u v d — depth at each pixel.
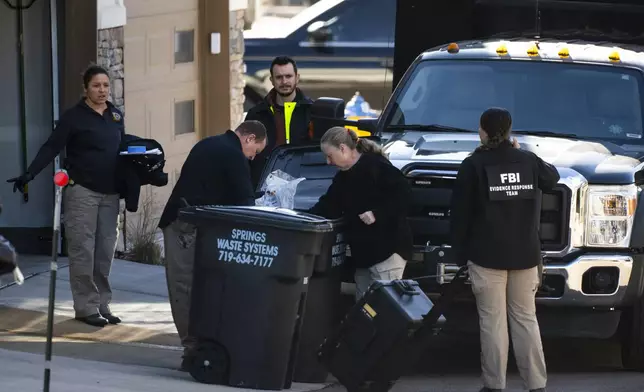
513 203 30.81
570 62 41.03
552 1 46.78
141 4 54.50
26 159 47.88
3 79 47.62
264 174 38.94
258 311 31.16
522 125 39.94
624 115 39.88
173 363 34.91
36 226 48.00
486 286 31.08
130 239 51.56
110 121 38.81
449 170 34.94
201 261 31.55
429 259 34.75
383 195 33.25
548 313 35.31
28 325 38.25
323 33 78.00
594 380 35.25
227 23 59.84
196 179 34.09
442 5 47.97
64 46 47.62
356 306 30.67
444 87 41.22
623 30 46.12
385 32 77.81
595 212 34.88
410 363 30.61
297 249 30.83
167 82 57.12
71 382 30.36
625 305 35.12
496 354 31.33
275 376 31.36
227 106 60.28
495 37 46.38
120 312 41.31
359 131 41.91
